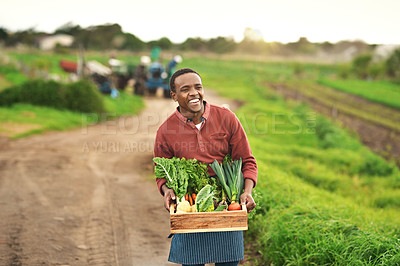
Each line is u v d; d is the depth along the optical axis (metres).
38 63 47.75
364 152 18.64
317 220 4.85
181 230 2.58
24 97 24.27
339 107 36.75
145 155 12.93
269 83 59.66
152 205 7.03
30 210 6.39
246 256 4.84
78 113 24.16
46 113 22.38
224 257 2.79
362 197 11.08
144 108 30.53
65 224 5.78
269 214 5.61
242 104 34.84
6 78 37.28
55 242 5.06
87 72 34.41
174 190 2.80
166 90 35.72
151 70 35.69
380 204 10.58
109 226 5.79
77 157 12.05
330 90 52.81
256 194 3.03
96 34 141.38
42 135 17.44
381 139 23.70
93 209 6.60
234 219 2.59
